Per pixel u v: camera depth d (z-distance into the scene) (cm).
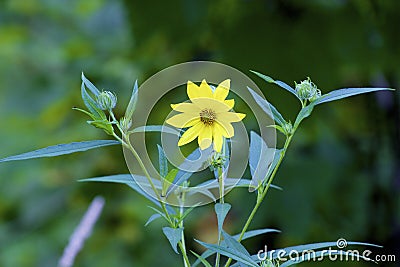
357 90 112
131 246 229
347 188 207
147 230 230
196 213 210
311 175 202
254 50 192
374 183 208
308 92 112
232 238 111
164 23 197
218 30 197
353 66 197
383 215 205
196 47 212
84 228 130
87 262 224
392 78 209
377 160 211
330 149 211
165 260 226
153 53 220
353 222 204
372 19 195
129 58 226
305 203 198
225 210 111
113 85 227
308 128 193
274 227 199
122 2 201
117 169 227
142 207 230
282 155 112
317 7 193
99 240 229
